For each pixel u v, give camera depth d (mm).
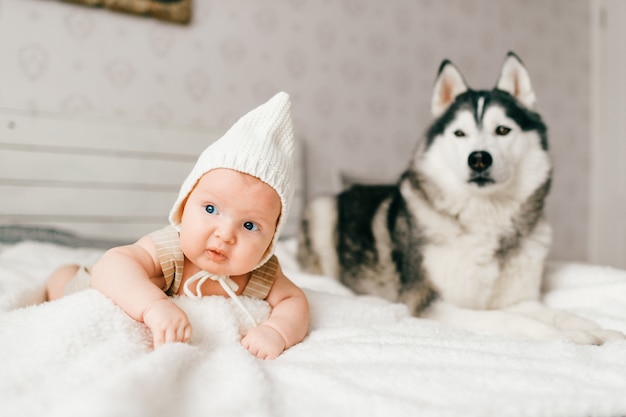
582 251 3928
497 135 1606
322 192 3131
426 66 3461
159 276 955
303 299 1042
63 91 2480
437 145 1692
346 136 3211
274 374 737
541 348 901
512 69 1725
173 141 2688
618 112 3857
